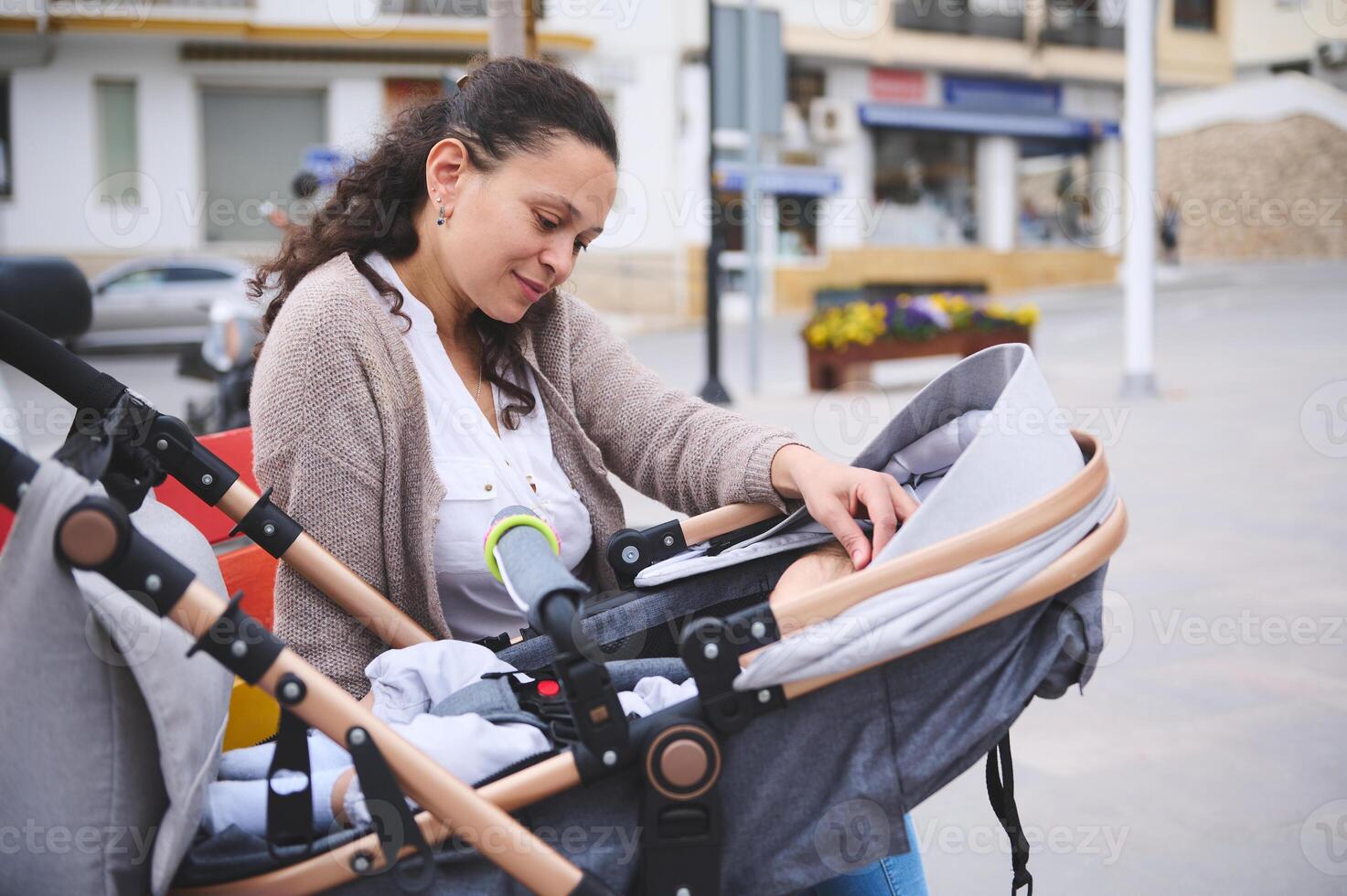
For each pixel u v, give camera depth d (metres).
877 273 22.73
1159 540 4.56
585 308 2.01
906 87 22.98
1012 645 1.29
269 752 1.34
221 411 6.20
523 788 1.18
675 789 1.17
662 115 19.58
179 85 18.59
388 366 1.63
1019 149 24.41
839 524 1.53
